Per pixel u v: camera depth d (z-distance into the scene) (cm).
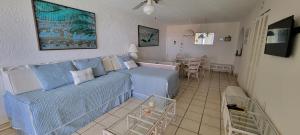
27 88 212
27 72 221
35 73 224
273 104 173
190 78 516
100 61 336
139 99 326
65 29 283
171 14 461
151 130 162
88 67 298
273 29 185
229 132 160
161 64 416
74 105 211
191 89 398
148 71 358
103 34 369
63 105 198
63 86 241
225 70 637
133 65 405
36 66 230
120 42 429
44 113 179
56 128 192
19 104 180
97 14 347
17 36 221
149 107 214
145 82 314
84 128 219
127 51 461
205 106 293
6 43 211
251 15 379
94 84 254
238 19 542
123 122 227
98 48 360
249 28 388
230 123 168
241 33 534
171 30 736
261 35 259
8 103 203
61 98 198
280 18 185
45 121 180
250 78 302
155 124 169
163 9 396
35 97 191
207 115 257
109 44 391
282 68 159
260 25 277
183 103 307
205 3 338
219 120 242
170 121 223
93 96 239
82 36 317
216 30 640
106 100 264
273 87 178
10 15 211
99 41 361
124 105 296
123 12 424
